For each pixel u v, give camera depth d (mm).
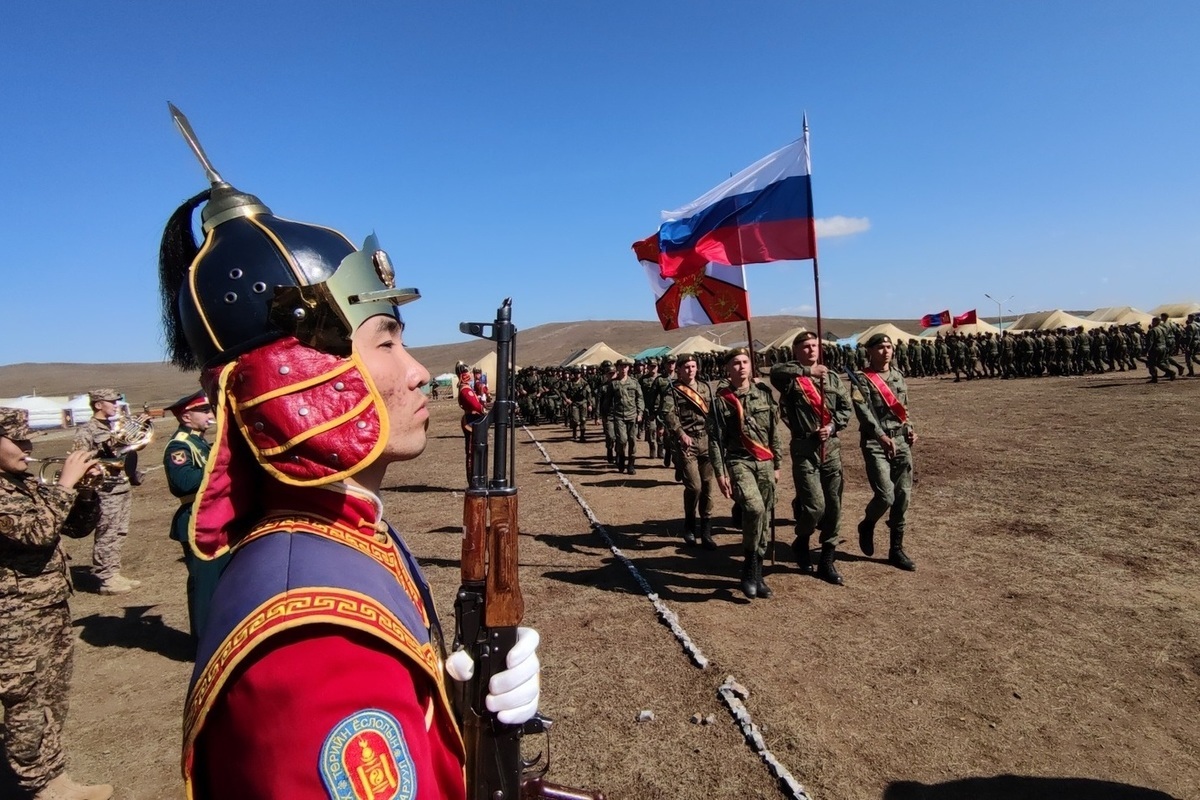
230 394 935
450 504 10242
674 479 11547
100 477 3453
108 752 3883
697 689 4078
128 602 6512
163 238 1228
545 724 1176
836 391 5852
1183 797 2984
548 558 6949
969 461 10297
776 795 3111
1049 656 4223
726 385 5859
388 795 716
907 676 4094
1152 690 3799
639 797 3146
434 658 957
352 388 924
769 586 5785
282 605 771
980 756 3312
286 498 970
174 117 1181
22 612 3170
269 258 995
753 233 6539
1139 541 6207
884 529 7234
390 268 1082
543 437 19672
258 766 713
